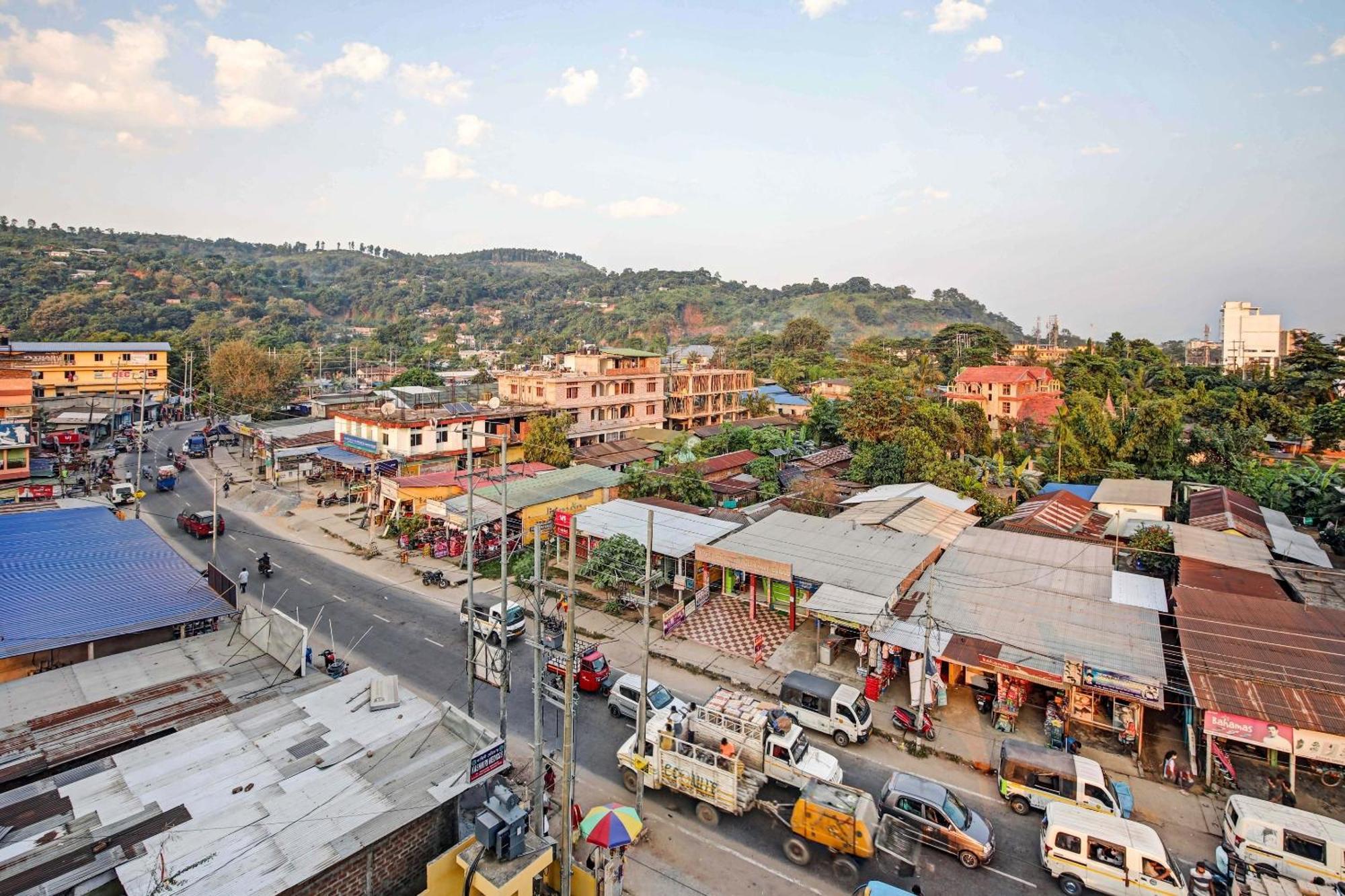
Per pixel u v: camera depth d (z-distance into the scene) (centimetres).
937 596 2994
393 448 5734
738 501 5366
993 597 2970
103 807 1541
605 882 1542
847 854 1788
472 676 2088
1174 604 2923
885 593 2877
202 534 4497
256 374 8719
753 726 2067
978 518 4381
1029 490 5619
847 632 3114
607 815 1578
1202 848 1875
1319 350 8925
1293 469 5666
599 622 3344
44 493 4862
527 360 16938
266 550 4316
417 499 4591
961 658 2503
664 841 1875
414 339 19488
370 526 4753
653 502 4512
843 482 5756
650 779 2067
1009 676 2480
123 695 2089
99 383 9350
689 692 2689
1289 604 2780
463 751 1803
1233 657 2348
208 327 15525
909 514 4072
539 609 1669
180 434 8444
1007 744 2141
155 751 1766
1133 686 2270
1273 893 1639
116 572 2872
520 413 6494
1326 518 4531
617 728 2439
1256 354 17088
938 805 1848
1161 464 6075
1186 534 3806
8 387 5819
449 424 5984
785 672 2864
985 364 11794
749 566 3244
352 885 1464
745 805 1930
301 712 1977
